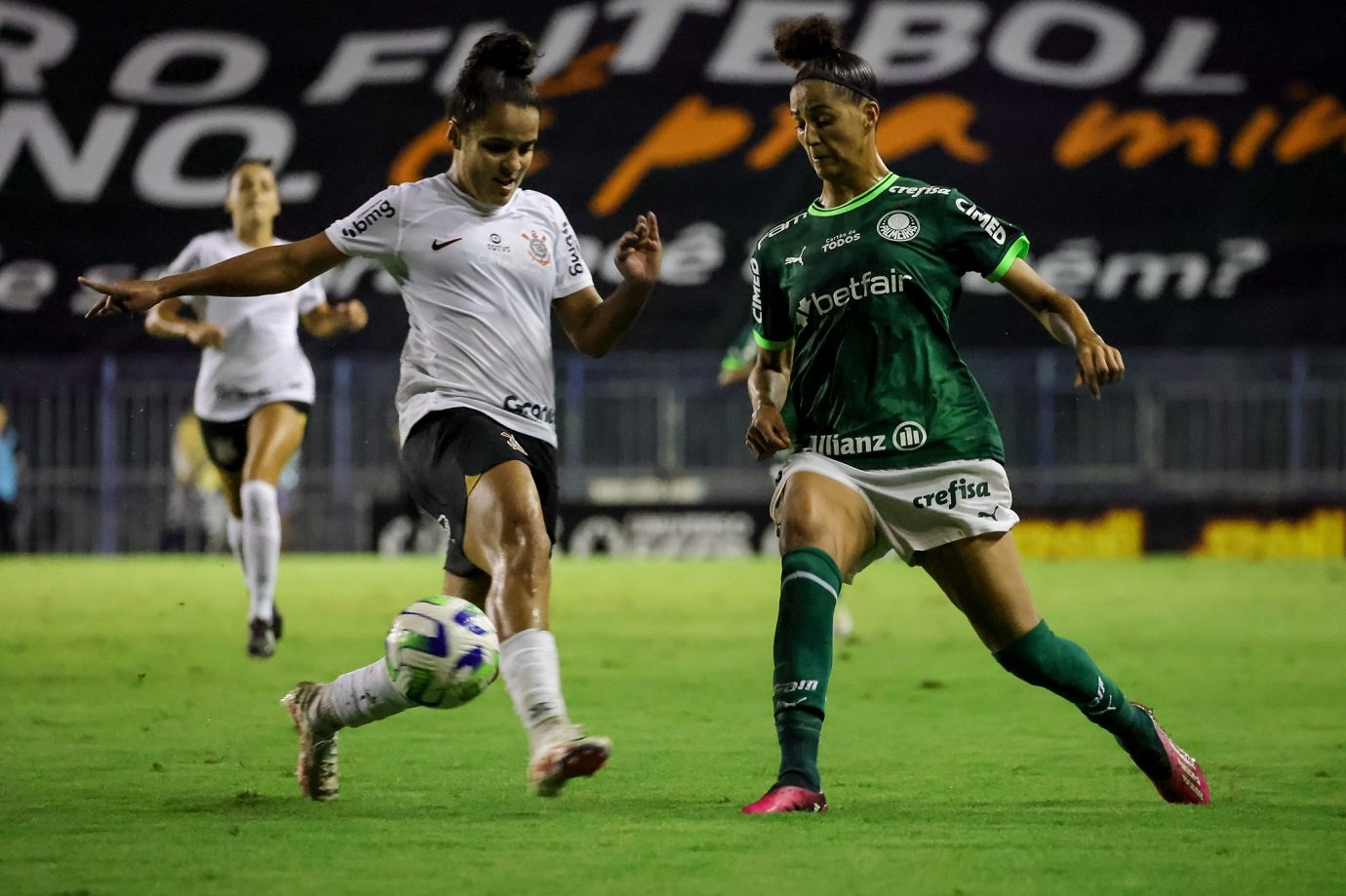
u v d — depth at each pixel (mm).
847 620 43656
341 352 87750
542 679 17625
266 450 37906
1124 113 93562
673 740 25688
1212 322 91062
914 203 19359
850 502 19125
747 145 93125
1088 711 19438
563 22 94688
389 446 87375
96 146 93312
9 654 39688
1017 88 93938
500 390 20062
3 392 85875
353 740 25078
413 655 17656
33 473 85875
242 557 38719
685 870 15562
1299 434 86250
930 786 21141
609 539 86562
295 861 16016
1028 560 84250
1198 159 92688
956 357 19406
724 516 86562
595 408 87375
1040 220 92688
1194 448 86750
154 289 19000
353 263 88312
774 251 20000
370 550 86875
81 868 15688
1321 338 90750
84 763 23031
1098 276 91875
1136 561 82812
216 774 22031
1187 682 34031
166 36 95000
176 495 86188
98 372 86312
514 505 18688
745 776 21969
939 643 42906
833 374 19406
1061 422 86875
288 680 34344
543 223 20750
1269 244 91688
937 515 19016
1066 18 94812
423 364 20250
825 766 22891
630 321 20625
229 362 38562
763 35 94312
